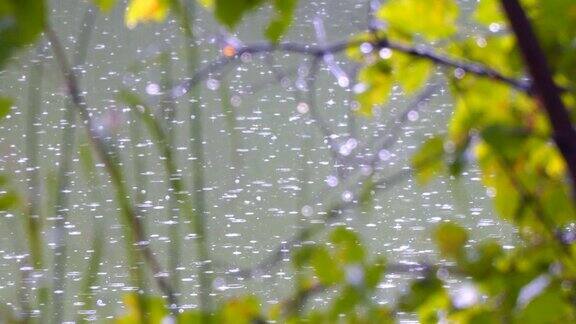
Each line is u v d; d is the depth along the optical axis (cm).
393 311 143
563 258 146
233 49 154
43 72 143
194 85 143
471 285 144
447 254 146
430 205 302
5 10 122
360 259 142
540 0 149
